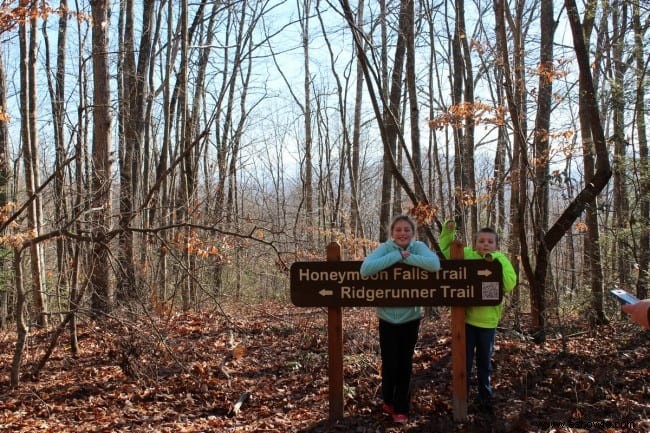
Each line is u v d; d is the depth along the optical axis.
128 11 14.54
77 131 7.90
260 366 7.88
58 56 14.49
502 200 15.73
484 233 5.63
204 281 12.58
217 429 5.36
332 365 5.41
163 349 7.24
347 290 5.30
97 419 5.71
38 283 10.59
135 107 14.21
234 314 12.31
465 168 12.52
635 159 9.60
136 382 6.94
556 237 8.59
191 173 13.87
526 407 5.54
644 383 6.22
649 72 9.38
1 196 12.44
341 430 5.16
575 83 8.99
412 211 8.77
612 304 10.88
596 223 10.43
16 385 6.77
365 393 6.14
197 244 9.01
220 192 12.24
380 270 5.22
